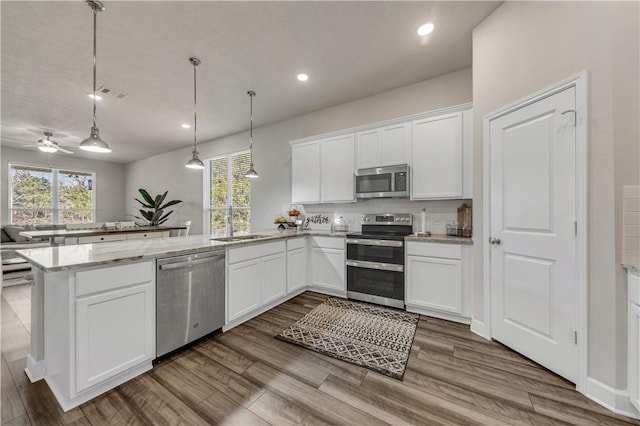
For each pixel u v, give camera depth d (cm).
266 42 238
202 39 232
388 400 147
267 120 436
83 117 410
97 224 473
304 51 253
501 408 140
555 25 166
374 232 337
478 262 226
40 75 286
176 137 527
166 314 185
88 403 145
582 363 150
